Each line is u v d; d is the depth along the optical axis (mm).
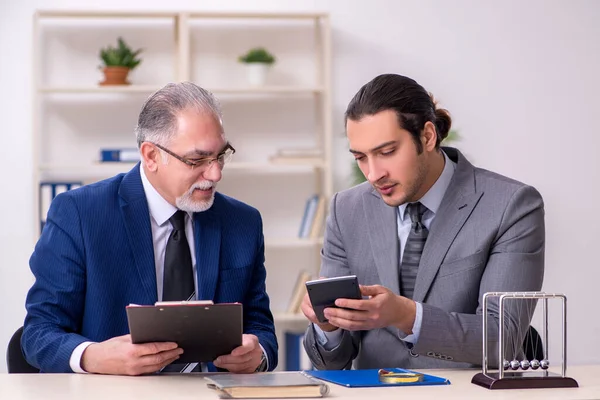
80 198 2316
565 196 5125
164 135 2201
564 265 5117
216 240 2365
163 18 4922
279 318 4688
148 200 2336
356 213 2477
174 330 1952
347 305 2023
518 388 1897
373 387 1911
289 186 5031
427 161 2256
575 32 5129
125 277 2281
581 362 5105
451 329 2127
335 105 5027
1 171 4805
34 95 4633
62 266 2260
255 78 4824
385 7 5047
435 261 2314
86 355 2086
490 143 5082
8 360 2398
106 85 4691
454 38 5070
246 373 2094
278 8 4988
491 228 2287
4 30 4793
